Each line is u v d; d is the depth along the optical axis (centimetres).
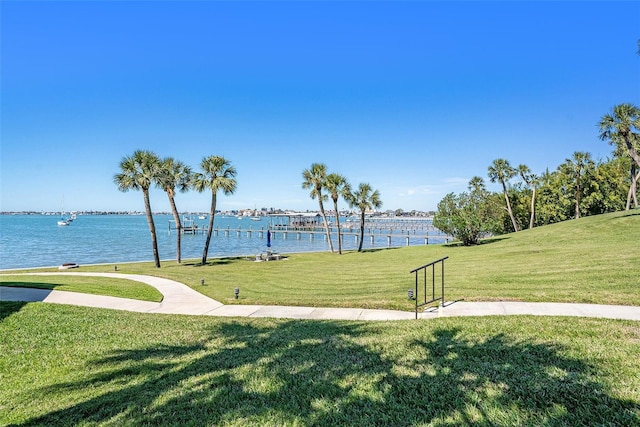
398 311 955
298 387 470
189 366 572
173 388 489
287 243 6147
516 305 905
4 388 516
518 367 491
